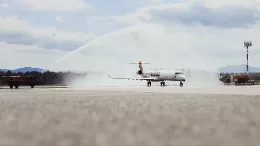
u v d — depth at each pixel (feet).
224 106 58.39
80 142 24.54
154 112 47.39
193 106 58.70
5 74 458.91
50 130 30.53
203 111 48.49
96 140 25.34
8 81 222.28
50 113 46.50
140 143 24.13
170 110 50.62
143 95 106.83
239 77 371.56
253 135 27.07
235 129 30.35
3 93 129.39
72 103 68.23
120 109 52.85
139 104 64.59
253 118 38.81
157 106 59.11
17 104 65.92
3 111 49.98
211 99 81.76
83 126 33.06
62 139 25.84
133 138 26.14
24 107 57.77
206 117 40.40
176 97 93.04
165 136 27.02
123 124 34.42
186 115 42.93
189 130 30.12
